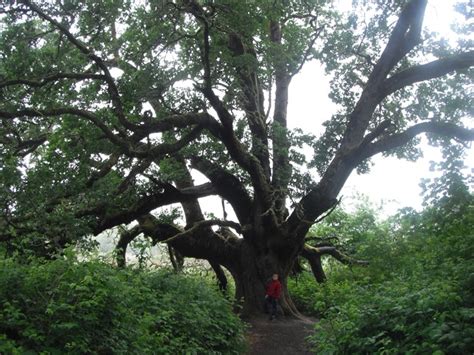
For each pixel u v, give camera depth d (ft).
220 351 36.88
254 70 51.24
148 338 25.85
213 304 39.91
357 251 70.38
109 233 69.15
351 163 54.13
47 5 42.32
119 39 49.80
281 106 71.41
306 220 56.59
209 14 45.09
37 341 20.20
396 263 50.75
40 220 41.16
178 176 61.52
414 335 24.14
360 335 27.40
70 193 45.52
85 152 47.11
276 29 68.59
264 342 48.60
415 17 51.19
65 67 44.39
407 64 62.44
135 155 45.44
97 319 22.70
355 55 60.23
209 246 66.69
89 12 44.75
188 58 51.03
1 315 20.40
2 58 42.01
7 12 40.24
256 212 63.31
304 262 91.91
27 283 22.66
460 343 20.75
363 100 54.44
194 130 50.19
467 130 51.29
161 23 47.37
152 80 46.88
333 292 54.75
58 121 52.70
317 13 60.34
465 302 25.14
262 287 62.34
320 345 29.99
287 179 55.93
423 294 25.64
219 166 61.67
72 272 23.71
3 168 40.68
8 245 39.42
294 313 60.80
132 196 58.70
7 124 46.70
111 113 46.85
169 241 64.85
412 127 53.11
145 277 38.32
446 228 39.58
